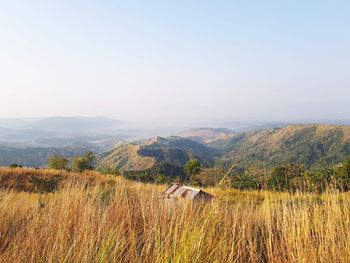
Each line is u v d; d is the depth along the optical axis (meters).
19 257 2.69
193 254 2.69
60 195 4.18
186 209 3.34
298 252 2.84
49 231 3.25
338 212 3.67
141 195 4.00
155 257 2.70
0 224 3.68
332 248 3.01
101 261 2.61
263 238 3.66
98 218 3.33
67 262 2.75
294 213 3.63
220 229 3.21
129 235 3.11
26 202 4.71
